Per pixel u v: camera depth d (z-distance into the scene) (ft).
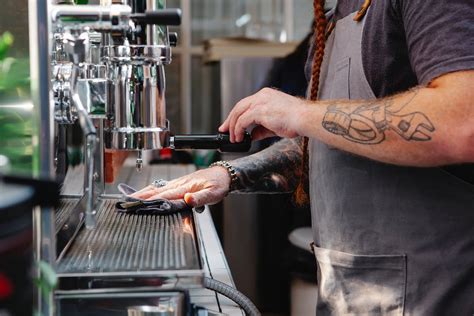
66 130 4.73
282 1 17.13
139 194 4.74
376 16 4.05
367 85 4.13
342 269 4.28
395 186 4.06
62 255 3.11
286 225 13.70
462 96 3.41
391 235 4.09
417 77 3.80
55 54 3.47
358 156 4.17
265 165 5.13
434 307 3.99
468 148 3.44
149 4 3.47
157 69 3.47
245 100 4.26
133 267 2.88
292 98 4.11
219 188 4.83
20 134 3.07
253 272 13.80
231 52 13.97
